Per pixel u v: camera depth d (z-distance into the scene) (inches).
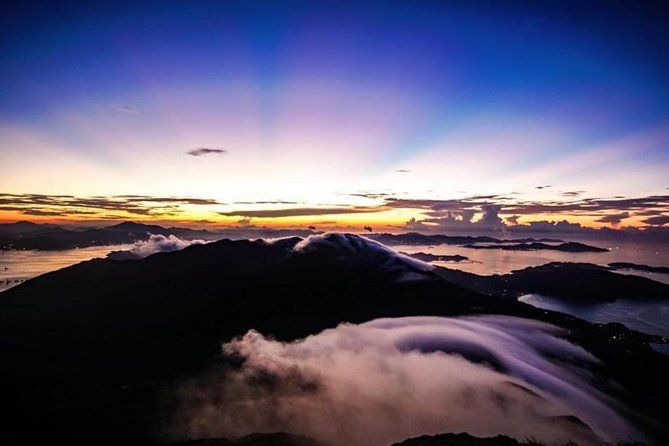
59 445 2113.7
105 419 2475.4
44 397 2810.0
